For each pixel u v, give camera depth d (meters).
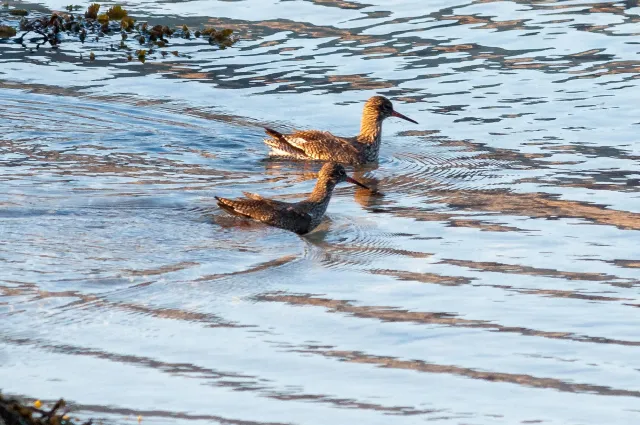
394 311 13.42
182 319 12.95
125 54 25.91
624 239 16.06
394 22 28.22
